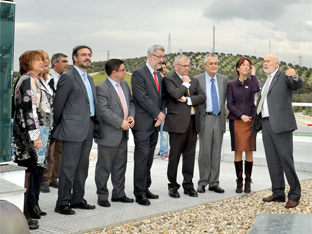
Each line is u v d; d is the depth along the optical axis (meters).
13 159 4.52
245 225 4.87
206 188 6.84
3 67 4.41
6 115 4.43
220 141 6.46
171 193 6.12
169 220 5.06
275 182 5.88
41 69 4.60
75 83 5.08
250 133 6.34
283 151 5.62
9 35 4.42
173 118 6.02
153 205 5.63
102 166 5.58
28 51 4.61
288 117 5.60
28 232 2.18
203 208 5.60
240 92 6.37
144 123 5.79
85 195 6.17
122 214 5.15
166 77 6.07
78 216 5.02
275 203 5.85
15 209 2.19
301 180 7.57
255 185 7.05
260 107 5.83
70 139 5.02
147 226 4.79
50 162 6.28
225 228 4.75
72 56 5.23
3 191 3.82
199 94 6.12
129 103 5.81
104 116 5.47
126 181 7.32
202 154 6.48
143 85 5.77
